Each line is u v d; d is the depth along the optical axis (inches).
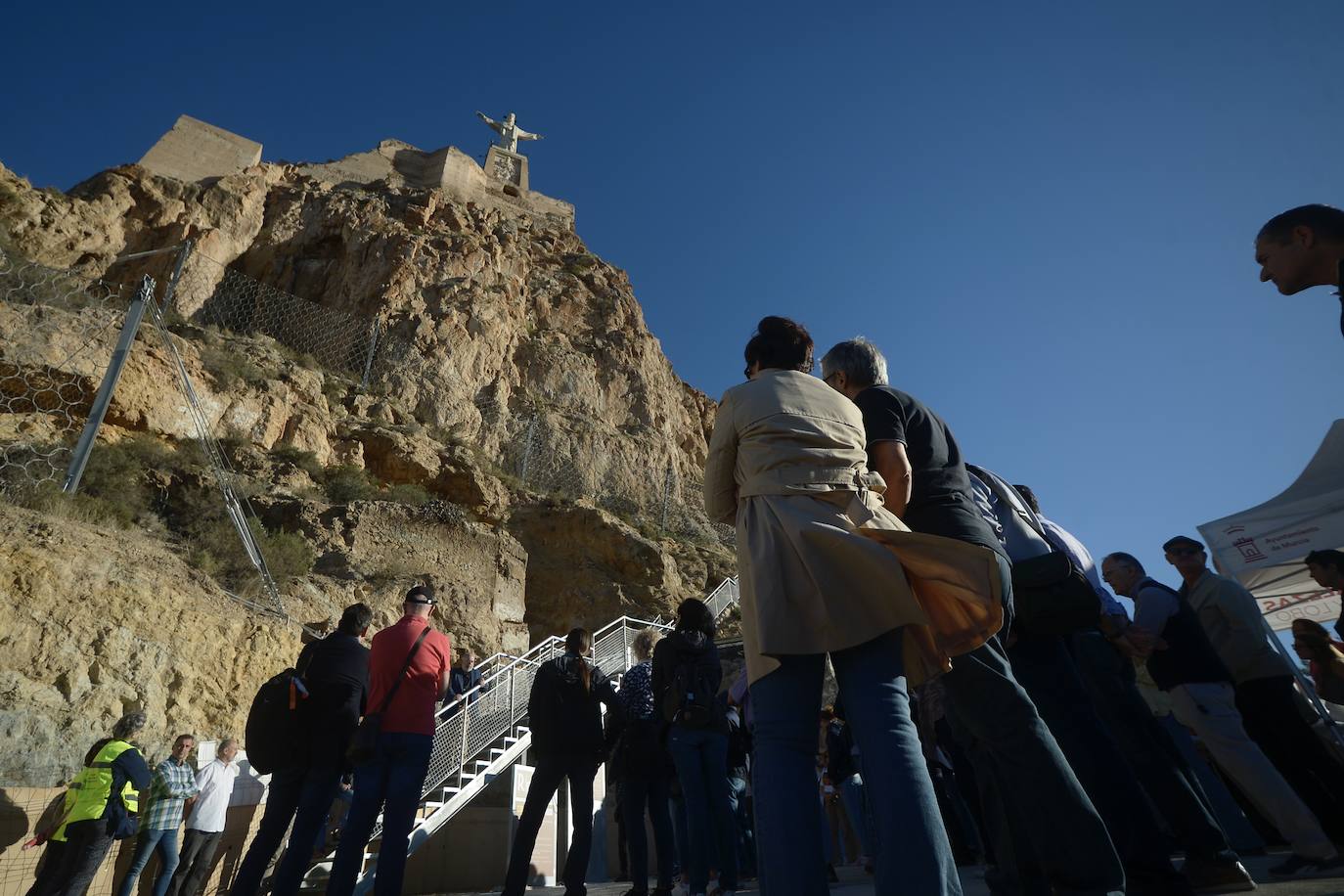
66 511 468.1
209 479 653.9
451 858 339.3
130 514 554.3
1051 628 118.3
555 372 1430.9
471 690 384.8
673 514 1309.1
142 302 526.3
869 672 77.7
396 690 199.2
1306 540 288.2
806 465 87.0
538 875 342.0
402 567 690.2
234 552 567.5
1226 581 196.2
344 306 1304.1
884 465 101.1
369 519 713.6
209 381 804.6
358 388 1083.9
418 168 1920.5
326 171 1695.4
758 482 88.0
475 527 786.8
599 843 372.2
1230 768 156.6
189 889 285.7
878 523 84.8
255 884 189.3
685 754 197.6
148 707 368.5
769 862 72.3
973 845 272.4
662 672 204.4
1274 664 184.7
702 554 1077.8
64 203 1116.5
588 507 1001.5
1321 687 232.2
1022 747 91.1
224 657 417.1
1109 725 147.9
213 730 389.7
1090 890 86.4
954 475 110.3
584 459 1280.8
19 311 679.1
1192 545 206.1
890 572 77.5
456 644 655.8
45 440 599.2
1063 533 166.6
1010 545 135.9
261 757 197.6
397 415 1074.1
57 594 373.4
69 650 360.5
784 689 79.0
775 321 109.4
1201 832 134.1
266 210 1418.6
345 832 187.6
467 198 1886.1
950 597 84.6
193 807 295.3
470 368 1286.9
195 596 437.4
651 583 921.5
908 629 84.7
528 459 1196.5
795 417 89.7
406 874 331.3
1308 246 95.9
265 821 196.5
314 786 198.4
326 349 1175.0
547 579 909.8
